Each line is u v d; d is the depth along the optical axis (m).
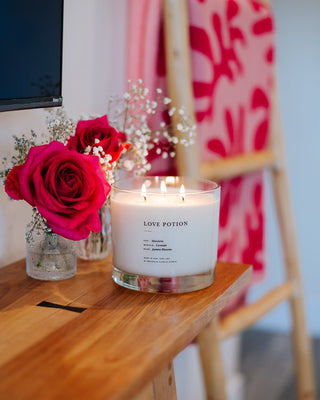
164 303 0.60
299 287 1.44
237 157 1.16
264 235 1.36
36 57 0.65
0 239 0.74
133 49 0.98
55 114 0.75
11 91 0.62
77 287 0.65
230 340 1.53
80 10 0.83
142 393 0.63
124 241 0.64
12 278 0.68
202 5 0.99
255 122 1.24
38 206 0.57
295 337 1.45
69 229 0.58
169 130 0.97
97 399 0.41
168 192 0.67
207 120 1.04
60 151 0.58
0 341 0.51
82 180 0.58
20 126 0.74
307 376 1.46
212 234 0.65
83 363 0.46
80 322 0.55
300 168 2.20
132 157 0.86
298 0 2.08
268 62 1.27
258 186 1.31
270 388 1.82
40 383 0.43
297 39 2.11
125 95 0.78
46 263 0.67
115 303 0.60
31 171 0.57
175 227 0.62
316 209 2.22
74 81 0.83
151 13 1.01
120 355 0.48
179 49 0.95
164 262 0.62
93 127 0.67
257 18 1.21
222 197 1.16
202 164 1.02
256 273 1.34
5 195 0.74
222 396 1.07
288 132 2.18
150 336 0.52
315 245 2.26
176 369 1.18
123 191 0.64
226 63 1.09
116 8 0.92
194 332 0.56
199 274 0.64
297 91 2.14
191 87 0.97
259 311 1.28
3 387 0.42
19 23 0.62
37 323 0.55
